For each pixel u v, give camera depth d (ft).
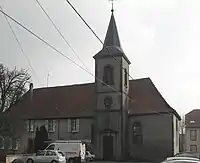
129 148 156.15
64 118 170.30
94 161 147.54
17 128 157.99
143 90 168.96
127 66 166.61
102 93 159.02
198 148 255.29
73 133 166.71
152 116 154.71
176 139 162.50
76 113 169.99
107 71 159.53
